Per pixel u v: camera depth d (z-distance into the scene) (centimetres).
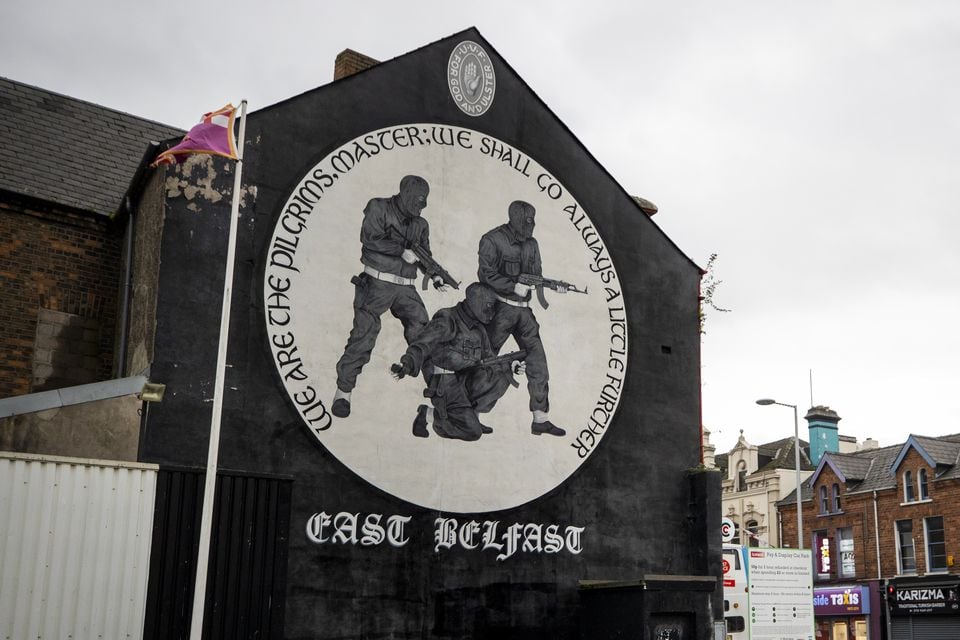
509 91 2105
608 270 2167
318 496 1691
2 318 1806
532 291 2034
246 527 1581
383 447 1780
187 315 1623
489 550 1866
